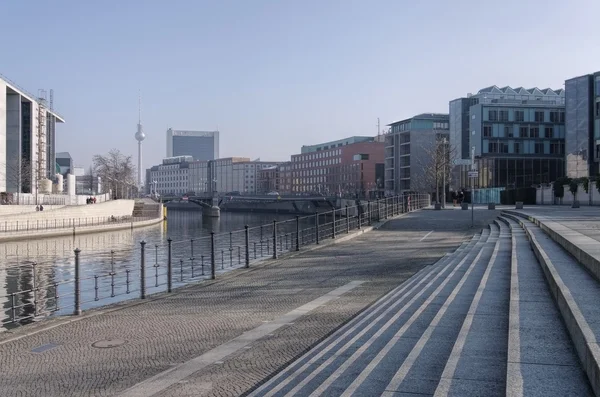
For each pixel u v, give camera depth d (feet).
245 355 29.48
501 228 98.32
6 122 281.54
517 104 310.24
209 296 49.85
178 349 31.71
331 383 21.20
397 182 398.01
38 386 25.72
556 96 362.33
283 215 456.45
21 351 32.32
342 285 52.08
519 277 39.04
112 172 466.70
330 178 569.64
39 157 313.73
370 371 22.18
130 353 31.27
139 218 309.22
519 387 17.15
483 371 20.24
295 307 42.47
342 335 30.71
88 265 129.29
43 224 211.61
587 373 17.99
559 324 25.18
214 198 419.74
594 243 43.14
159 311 43.65
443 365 22.27
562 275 32.68
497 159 298.56
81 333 36.58
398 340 27.30
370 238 97.35
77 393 24.63
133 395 23.62
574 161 254.68
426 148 353.92
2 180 263.70
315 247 85.92
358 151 513.04
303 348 30.48
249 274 62.85
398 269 61.21
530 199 227.61
